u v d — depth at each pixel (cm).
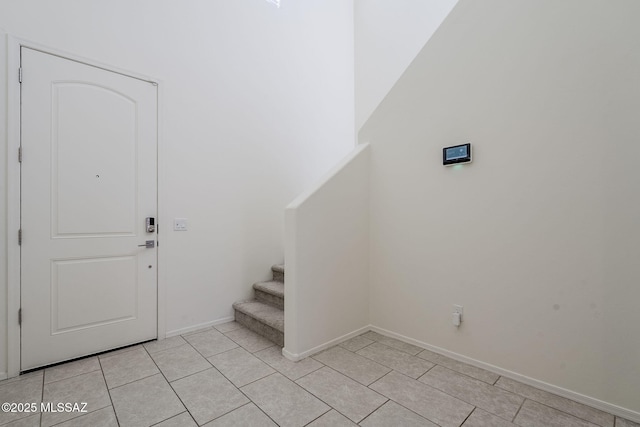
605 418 154
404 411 161
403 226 251
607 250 158
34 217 199
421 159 238
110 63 229
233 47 303
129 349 233
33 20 199
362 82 438
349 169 258
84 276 218
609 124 158
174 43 262
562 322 172
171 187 259
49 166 204
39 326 201
